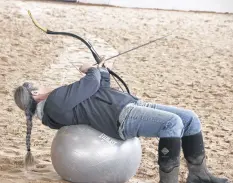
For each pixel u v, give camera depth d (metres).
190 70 11.27
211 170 5.05
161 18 20.48
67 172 3.99
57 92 3.96
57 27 16.05
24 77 9.44
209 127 6.84
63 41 13.62
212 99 8.69
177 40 15.20
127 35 15.68
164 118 3.79
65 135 3.98
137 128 3.85
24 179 4.22
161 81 9.98
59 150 3.98
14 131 6.09
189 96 8.82
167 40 15.12
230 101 8.59
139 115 3.84
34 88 4.14
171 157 3.79
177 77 10.45
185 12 23.83
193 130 4.02
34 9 19.83
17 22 15.64
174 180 3.84
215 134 6.49
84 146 3.91
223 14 23.70
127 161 3.99
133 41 14.73
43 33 14.30
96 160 3.91
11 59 10.86
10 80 9.05
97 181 3.99
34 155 5.07
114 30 16.48
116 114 3.88
